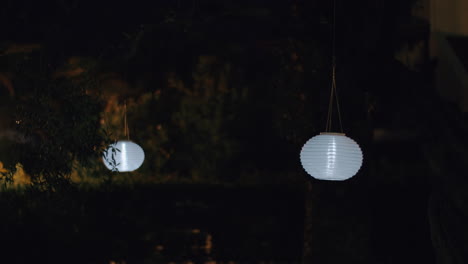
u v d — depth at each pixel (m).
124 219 10.33
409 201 10.45
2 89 6.96
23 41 6.96
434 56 7.46
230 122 11.80
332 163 5.43
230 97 11.20
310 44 6.91
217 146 12.01
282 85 7.32
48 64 6.38
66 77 6.64
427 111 5.77
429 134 5.72
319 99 7.11
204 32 6.91
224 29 6.91
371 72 6.16
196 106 11.47
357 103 6.97
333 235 7.47
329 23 6.70
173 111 11.30
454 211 5.60
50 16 6.94
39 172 6.28
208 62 10.36
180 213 11.97
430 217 5.75
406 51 7.44
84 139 6.29
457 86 7.23
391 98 6.05
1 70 6.86
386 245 10.21
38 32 6.95
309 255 7.59
